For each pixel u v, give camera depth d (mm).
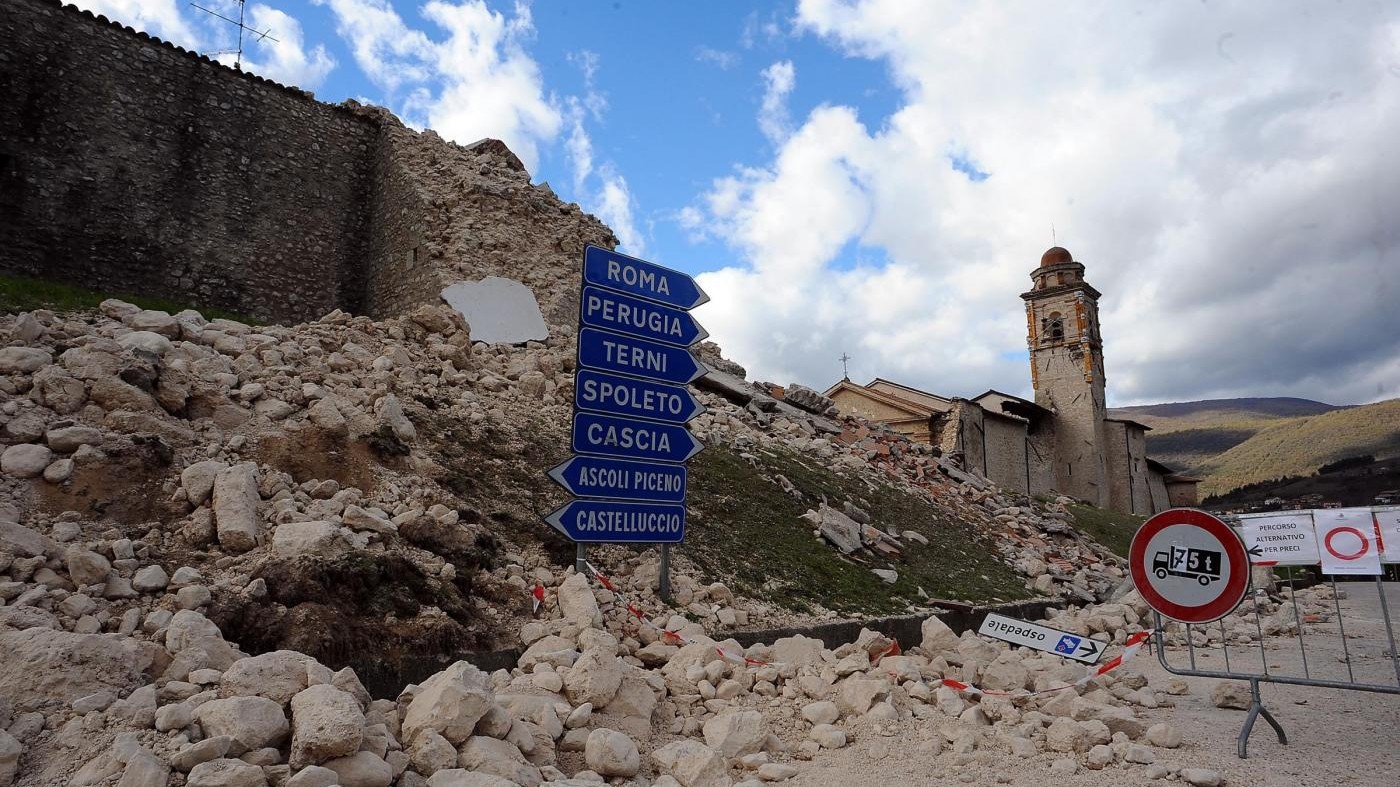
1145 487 48562
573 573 7410
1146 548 6559
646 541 7941
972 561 14039
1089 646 7602
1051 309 49031
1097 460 45500
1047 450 46000
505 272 16812
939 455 22469
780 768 4781
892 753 5285
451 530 6938
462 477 8328
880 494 15461
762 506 11656
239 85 17469
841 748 5355
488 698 4320
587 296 8172
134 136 15711
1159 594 6453
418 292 16312
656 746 5066
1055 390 47594
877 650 7340
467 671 4484
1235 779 5016
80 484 5684
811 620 8719
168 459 6285
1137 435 48844
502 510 8094
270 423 7453
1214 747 5742
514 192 18375
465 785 3688
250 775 3318
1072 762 5160
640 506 7965
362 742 3787
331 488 6828
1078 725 5523
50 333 7344
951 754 5285
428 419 9305
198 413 7219
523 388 12023
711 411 15641
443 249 16375
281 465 6988
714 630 7637
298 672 4117
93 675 3850
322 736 3543
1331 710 6941
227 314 16203
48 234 14406
